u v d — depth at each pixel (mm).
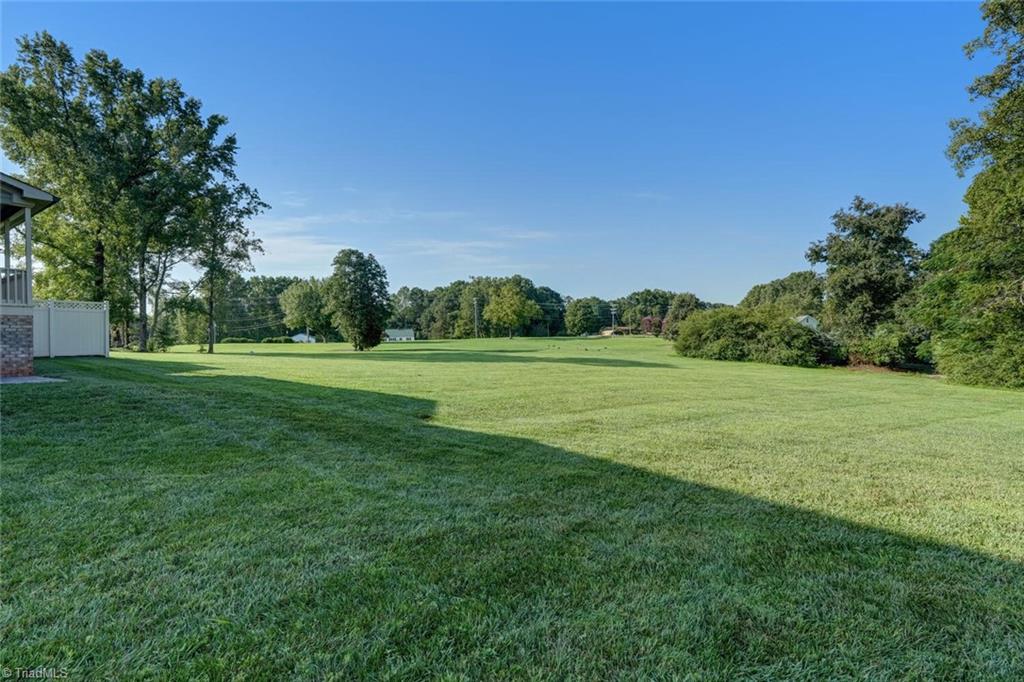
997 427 7621
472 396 9148
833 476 4422
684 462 4770
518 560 2576
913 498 3846
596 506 3447
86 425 5145
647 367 18500
